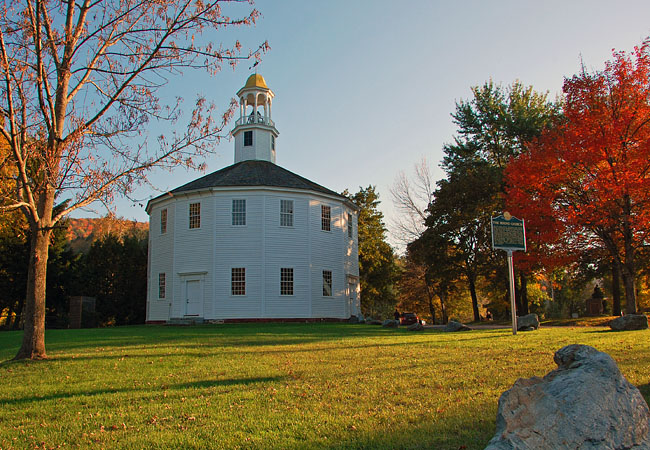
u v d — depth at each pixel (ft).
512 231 64.34
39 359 45.11
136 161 47.50
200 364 39.99
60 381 34.45
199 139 48.60
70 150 46.11
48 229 47.26
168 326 102.89
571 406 13.30
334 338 61.46
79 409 25.91
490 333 64.59
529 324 71.46
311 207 120.98
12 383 34.37
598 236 88.53
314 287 117.70
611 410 13.46
